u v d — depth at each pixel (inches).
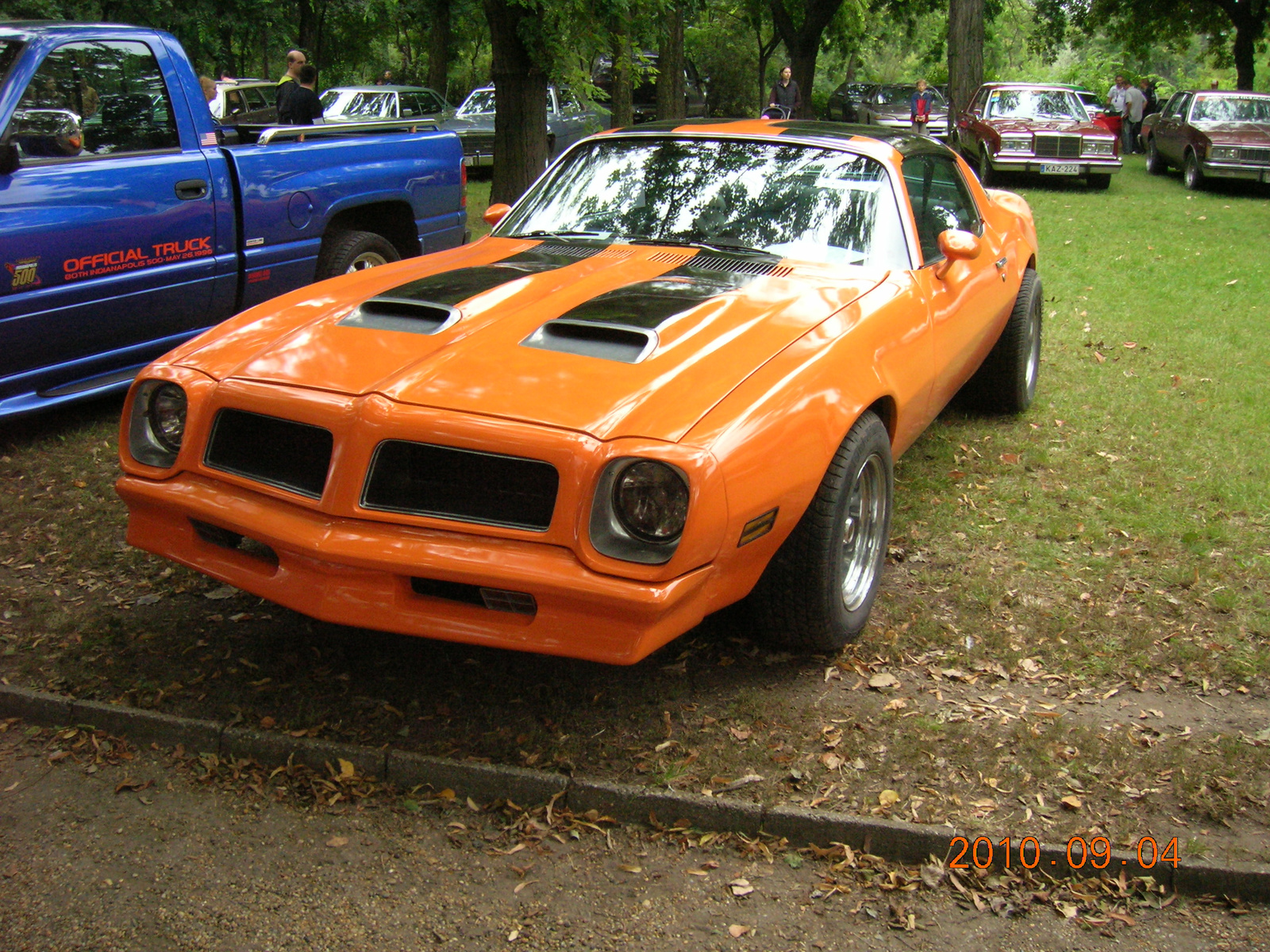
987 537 175.2
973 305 184.4
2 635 141.0
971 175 216.4
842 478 126.2
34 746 120.0
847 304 141.3
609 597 103.3
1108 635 145.2
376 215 284.7
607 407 108.8
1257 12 1059.9
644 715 125.0
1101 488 194.1
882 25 2082.9
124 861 102.0
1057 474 202.4
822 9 1141.7
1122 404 240.8
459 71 1544.0
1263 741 121.9
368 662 135.5
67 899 96.9
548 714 124.5
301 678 131.2
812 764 116.1
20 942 91.7
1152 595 156.0
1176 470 202.8
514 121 440.1
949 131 823.7
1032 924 97.7
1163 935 96.9
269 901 97.3
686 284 141.9
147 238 216.4
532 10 414.6
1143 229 510.9
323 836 106.2
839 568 129.9
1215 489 192.7
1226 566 165.3
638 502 104.0
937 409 177.8
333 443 111.4
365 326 129.7
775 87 833.5
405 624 111.0
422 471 109.9
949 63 826.2
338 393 114.1
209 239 229.5
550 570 104.9
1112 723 125.6
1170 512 183.6
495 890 99.6
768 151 172.1
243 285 241.6
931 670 135.8
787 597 129.0
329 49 1346.0
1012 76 2866.6
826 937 95.2
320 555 109.5
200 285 230.2
